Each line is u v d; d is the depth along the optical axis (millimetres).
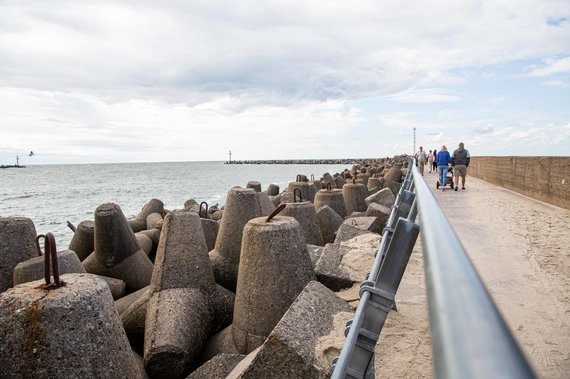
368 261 4895
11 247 5434
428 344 3191
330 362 2820
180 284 5086
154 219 11438
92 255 7082
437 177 24078
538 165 12469
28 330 2633
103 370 2801
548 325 3736
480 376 340
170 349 4121
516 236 7324
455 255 693
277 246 4223
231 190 6426
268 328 4172
